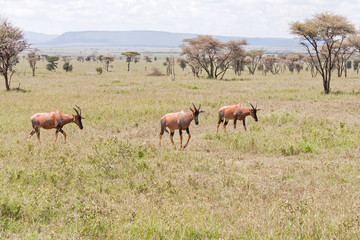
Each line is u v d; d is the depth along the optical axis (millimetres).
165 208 7066
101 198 7684
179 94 29375
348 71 89125
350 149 12359
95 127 16281
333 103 23500
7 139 13422
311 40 29984
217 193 8289
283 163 10906
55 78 53781
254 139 13336
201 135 14945
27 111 19734
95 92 30688
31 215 6656
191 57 59594
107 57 95312
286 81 46344
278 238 5812
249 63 82625
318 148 12531
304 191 8258
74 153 11492
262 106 23031
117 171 9789
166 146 13031
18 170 9109
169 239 5715
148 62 159000
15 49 32281
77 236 5602
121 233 5832
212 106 22641
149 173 9664
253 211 7074
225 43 54500
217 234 5965
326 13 28891
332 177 9523
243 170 10195
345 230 5949
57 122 13203
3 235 5816
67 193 8086
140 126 16578
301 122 16938
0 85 38438
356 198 7906
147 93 30172
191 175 9555
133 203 7418
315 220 6383
